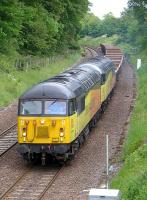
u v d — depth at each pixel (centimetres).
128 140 3459
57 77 3622
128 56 12862
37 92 3155
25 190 2641
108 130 4144
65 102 3111
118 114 4909
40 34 8138
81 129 3494
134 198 2198
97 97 4434
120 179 2589
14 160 3275
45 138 3092
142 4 12119
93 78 4306
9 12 6456
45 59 8450
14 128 4119
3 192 2602
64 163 3203
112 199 1823
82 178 2867
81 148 3559
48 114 3097
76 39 12131
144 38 12081
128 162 2883
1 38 6525
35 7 8256
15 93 5578
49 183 2769
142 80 7350
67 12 10131
